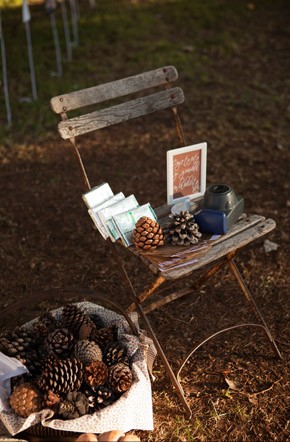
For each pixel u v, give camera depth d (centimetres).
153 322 341
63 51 741
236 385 295
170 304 355
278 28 823
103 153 539
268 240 411
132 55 738
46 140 557
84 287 374
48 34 788
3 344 272
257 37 796
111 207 271
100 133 576
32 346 280
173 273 246
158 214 288
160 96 302
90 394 254
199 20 850
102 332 279
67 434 242
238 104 623
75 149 276
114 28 819
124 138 566
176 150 282
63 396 251
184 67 709
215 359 312
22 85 650
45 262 399
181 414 280
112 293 369
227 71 702
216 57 738
